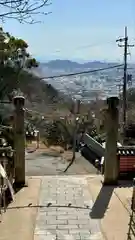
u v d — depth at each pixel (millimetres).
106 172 10117
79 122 20703
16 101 9812
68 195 9359
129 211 8312
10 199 8969
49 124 23250
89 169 13523
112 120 9875
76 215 8125
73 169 13609
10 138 13094
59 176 11094
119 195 9352
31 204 8727
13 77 22516
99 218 7973
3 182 8688
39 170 13555
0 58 20984
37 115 23844
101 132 19734
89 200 9031
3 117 18734
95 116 20922
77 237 7098
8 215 8086
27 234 7203
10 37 21156
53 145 20109
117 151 10469
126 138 20875
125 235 7160
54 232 7305
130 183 10297
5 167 9336
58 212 8273
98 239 7023
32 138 20734
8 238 7020
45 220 7848
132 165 10578
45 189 9805
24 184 10047
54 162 15000
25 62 23438
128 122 23656
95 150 15883
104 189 9805
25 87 25625
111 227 7535
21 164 9961
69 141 20297
